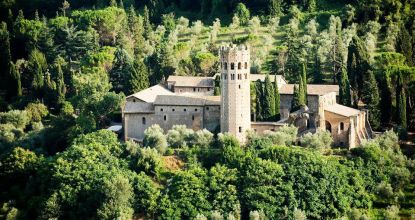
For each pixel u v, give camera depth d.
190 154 168.00
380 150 168.38
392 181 162.88
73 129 190.50
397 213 152.50
